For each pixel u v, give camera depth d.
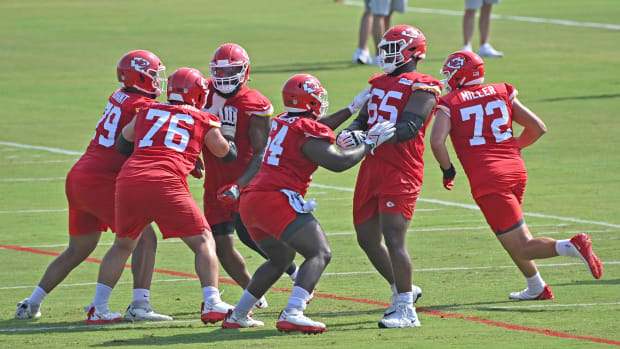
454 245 39.59
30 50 103.31
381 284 34.34
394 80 29.42
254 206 27.38
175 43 104.81
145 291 30.12
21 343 26.12
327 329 27.61
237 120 31.03
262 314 30.95
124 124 30.17
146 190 28.22
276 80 82.06
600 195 47.34
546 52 94.38
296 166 27.45
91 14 130.75
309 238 27.12
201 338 26.52
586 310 28.94
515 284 33.31
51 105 75.50
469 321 28.02
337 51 98.88
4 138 64.56
